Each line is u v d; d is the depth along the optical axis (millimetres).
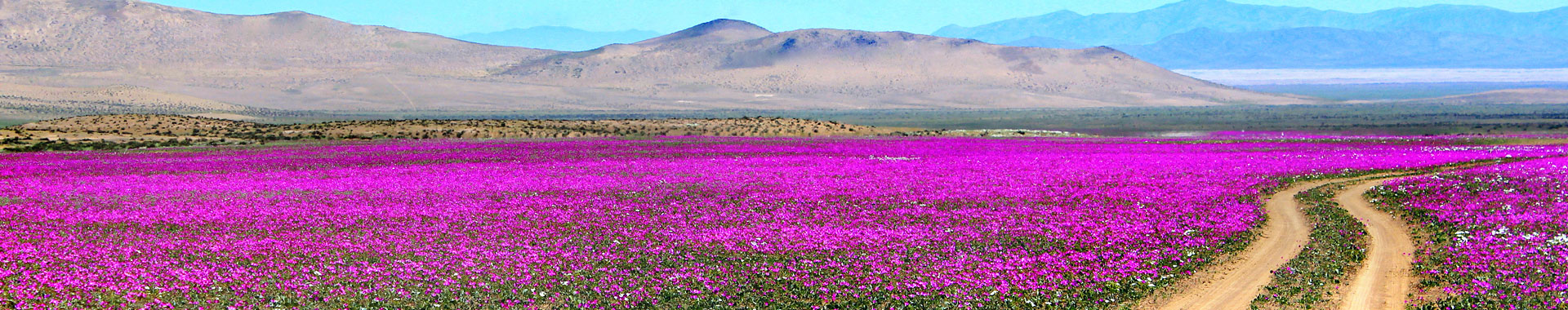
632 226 36656
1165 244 32375
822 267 29516
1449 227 33656
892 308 25297
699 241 33656
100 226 35969
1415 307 24219
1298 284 26812
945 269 29109
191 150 73562
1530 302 23891
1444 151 68125
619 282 27859
